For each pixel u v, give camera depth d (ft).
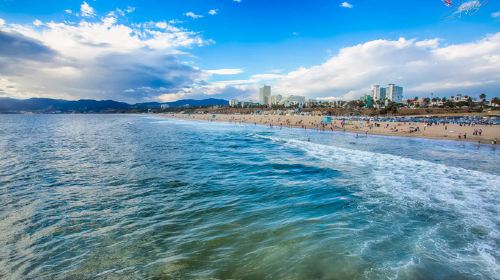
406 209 47.55
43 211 46.42
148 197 54.08
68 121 500.33
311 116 488.02
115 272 29.37
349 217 43.91
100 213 45.65
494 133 184.75
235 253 32.96
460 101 601.62
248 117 522.47
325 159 99.86
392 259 31.42
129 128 293.23
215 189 59.88
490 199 53.06
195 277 28.45
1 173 74.69
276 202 51.47
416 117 435.12
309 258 31.63
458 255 32.48
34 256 32.42
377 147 137.59
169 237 37.11
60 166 84.53
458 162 95.14
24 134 211.20
